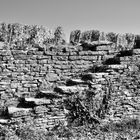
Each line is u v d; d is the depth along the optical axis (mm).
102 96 10234
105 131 9586
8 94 10141
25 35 10883
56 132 9219
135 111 10773
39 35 11125
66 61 10875
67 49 10867
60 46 10828
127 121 10320
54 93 9719
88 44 11266
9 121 8906
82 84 10203
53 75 10711
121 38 12602
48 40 11414
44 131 9242
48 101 9453
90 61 11195
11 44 10422
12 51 10180
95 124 9805
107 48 11445
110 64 11047
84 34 12188
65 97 9758
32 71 10445
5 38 10469
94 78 10188
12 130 8797
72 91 9844
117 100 10484
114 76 10477
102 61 11344
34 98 9812
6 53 10086
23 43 10711
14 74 10227
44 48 10594
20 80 10297
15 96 10203
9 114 8969
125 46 12422
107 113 10281
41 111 9328
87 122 9859
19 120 9047
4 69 10094
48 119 9438
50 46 10773
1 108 9734
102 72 10586
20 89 10289
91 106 10016
